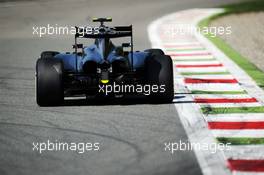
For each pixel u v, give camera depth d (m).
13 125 28.92
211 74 45.12
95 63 32.50
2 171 21.48
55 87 32.47
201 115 30.47
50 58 33.47
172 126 28.06
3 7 122.19
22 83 42.00
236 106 32.81
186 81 42.00
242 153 23.45
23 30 87.56
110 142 25.30
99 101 34.59
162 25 89.69
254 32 81.62
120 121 29.22
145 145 24.73
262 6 121.69
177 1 130.12
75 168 21.72
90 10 113.06
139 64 33.84
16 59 56.81
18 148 24.66
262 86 39.44
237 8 117.06
